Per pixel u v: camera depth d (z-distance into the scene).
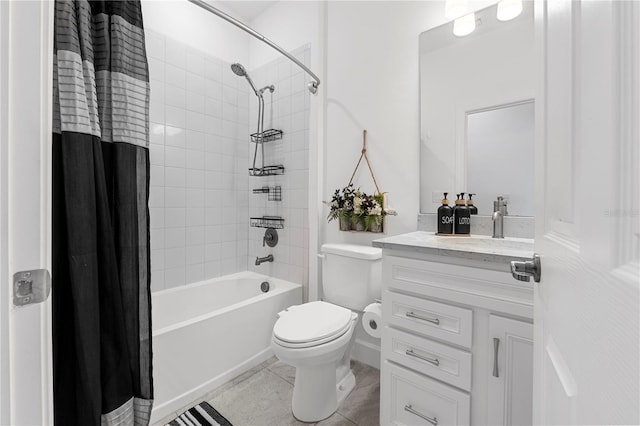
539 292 0.61
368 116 1.88
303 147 2.22
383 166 1.81
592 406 0.32
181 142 2.17
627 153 0.26
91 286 0.95
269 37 2.44
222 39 2.42
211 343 1.61
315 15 2.10
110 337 1.03
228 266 2.49
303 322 1.40
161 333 1.41
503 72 1.38
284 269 2.35
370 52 1.86
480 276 0.96
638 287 0.23
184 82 2.18
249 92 2.61
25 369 0.46
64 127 0.91
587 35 0.36
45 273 0.48
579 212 0.37
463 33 1.48
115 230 1.09
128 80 1.12
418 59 1.66
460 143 1.51
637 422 0.23
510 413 0.90
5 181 0.44
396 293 1.17
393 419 1.17
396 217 1.76
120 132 1.10
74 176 0.92
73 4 0.97
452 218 1.42
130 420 1.09
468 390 0.98
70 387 0.93
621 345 0.26
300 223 2.25
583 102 0.37
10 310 0.44
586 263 0.34
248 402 1.50
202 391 1.55
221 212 2.44
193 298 2.17
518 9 1.33
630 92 0.26
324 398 1.38
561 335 0.44
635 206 0.25
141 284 1.16
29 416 0.46
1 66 0.43
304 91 2.20
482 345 0.96
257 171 2.56
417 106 1.67
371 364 1.85
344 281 1.68
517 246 1.11
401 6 1.73
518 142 1.35
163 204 2.07
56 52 0.91
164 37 2.06
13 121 0.44
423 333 1.09
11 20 0.44
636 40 0.25
